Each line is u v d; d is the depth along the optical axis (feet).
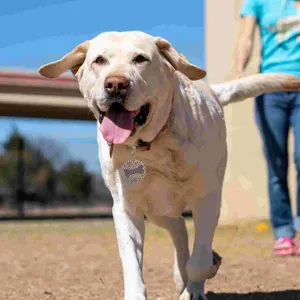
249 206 41.63
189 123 14.03
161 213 14.44
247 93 18.04
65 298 16.71
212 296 16.61
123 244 13.97
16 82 54.08
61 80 55.26
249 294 16.78
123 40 13.52
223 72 42.22
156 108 13.39
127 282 13.53
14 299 16.56
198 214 14.08
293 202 39.55
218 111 16.08
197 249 13.78
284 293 16.81
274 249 24.16
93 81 13.62
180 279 16.53
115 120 12.98
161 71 13.57
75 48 14.28
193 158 13.70
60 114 61.31
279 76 18.20
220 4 42.55
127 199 13.97
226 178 41.65
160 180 13.74
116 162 13.89
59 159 103.19
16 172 97.91
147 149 13.44
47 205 100.01
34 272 22.09
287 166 23.81
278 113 23.15
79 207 103.91
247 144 41.81
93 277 20.67
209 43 43.37
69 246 31.37
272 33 22.68
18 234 39.55
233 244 28.94
